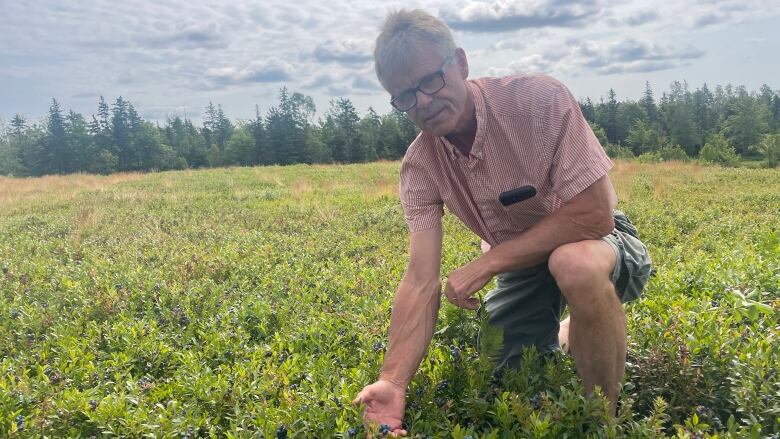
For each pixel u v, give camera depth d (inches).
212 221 445.1
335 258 298.4
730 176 684.1
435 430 112.3
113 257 314.2
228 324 182.7
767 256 229.1
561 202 116.9
